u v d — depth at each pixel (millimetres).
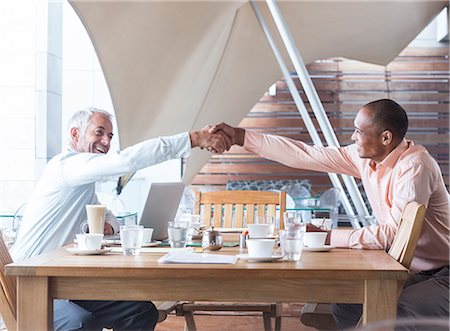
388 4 5246
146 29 4141
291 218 2312
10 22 5125
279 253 2117
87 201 2551
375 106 2455
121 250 2135
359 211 5207
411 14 5457
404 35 5711
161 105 4891
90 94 6777
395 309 1754
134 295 1811
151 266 1775
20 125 5133
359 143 2486
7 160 5117
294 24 5293
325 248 2168
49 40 5145
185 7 4215
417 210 1935
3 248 2000
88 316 2152
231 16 4801
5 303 1899
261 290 1787
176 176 6676
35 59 5129
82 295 1819
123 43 4105
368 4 5211
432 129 7652
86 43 6781
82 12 3648
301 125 7633
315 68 7680
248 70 5656
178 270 1751
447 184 7605
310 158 2812
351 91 7664
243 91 5898
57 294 1825
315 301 1784
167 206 2717
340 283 1782
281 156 2818
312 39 5520
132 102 4625
